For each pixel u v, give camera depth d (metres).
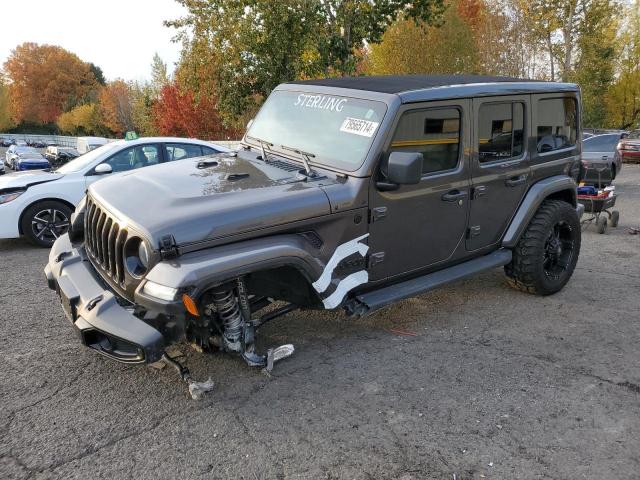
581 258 6.93
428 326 4.63
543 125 5.08
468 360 4.01
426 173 4.10
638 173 18.97
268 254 3.20
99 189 3.80
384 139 3.72
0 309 4.91
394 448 2.96
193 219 3.08
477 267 4.63
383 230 3.89
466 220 4.48
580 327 4.64
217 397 3.43
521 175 4.87
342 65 15.12
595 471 2.81
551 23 35.34
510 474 2.78
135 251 3.17
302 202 3.45
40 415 3.21
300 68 14.48
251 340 3.61
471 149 4.36
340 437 3.05
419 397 3.48
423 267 4.32
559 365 3.95
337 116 4.06
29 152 34.88
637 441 3.06
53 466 2.77
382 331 4.51
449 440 3.04
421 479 2.72
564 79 36.00
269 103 4.80
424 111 3.97
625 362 4.01
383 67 29.58
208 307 3.36
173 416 3.22
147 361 2.91
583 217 9.65
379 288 4.12
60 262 3.76
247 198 3.36
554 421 3.25
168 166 4.20
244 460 2.84
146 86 53.56
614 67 41.66
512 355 4.10
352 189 3.66
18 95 91.44
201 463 2.81
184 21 14.33
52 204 7.22
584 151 15.91
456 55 29.61
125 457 2.85
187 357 3.91
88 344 3.16
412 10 16.38
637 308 5.09
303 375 3.74
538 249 5.00
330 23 15.09
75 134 76.69
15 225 7.03
